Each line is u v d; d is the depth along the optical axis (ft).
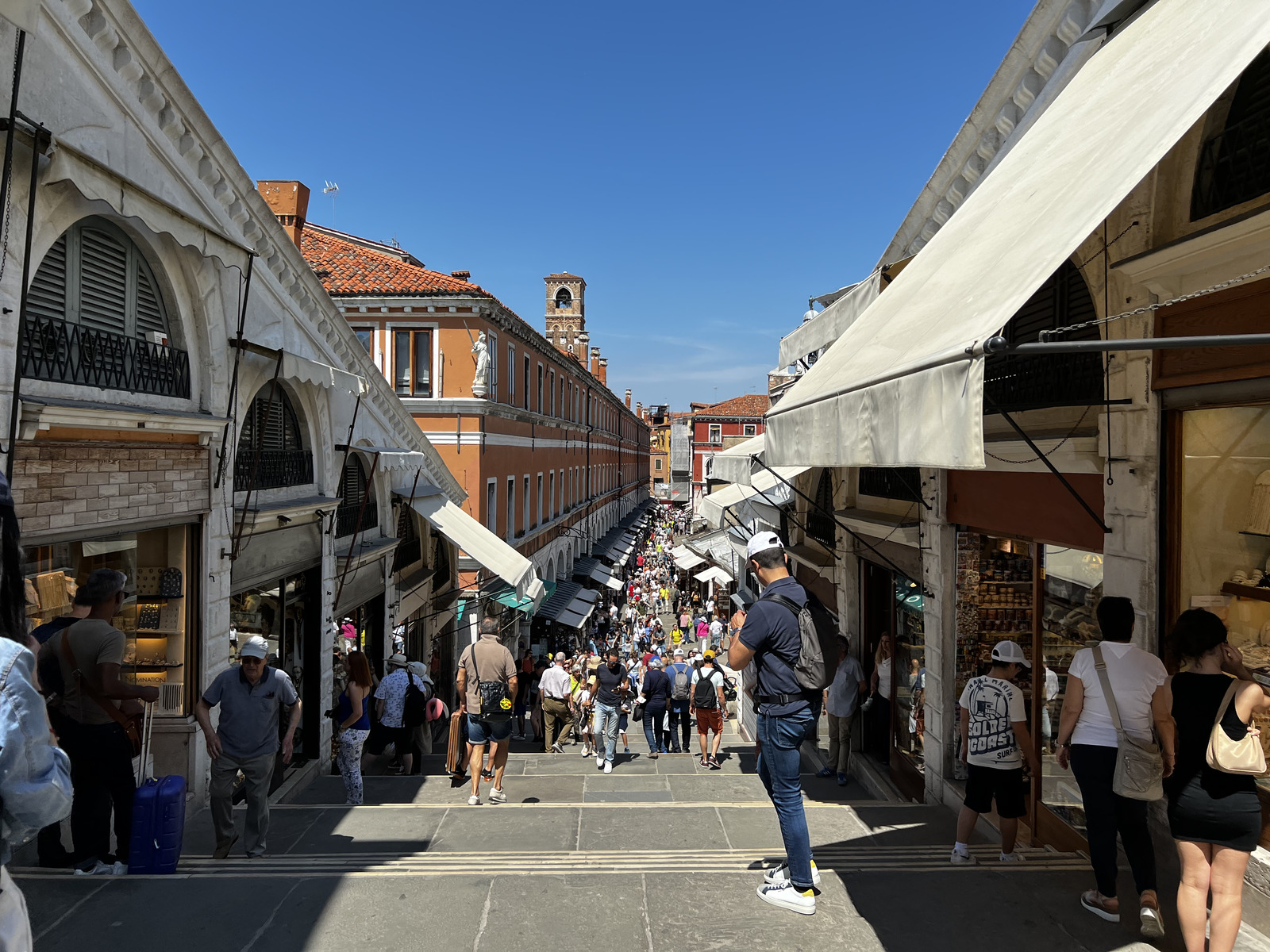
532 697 52.60
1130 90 12.37
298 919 12.65
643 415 332.19
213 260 22.98
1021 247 11.18
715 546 95.81
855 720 33.86
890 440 11.64
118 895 13.57
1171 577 14.94
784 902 12.90
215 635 23.32
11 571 6.07
